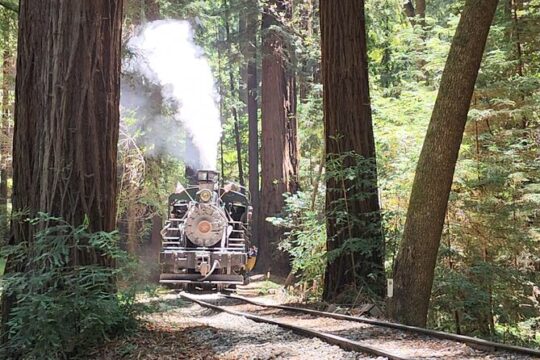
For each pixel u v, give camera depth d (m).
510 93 11.81
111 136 7.32
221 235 15.05
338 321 8.96
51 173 6.98
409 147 12.91
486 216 11.62
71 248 6.77
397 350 6.53
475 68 8.62
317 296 12.24
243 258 14.88
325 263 11.59
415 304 8.90
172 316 9.66
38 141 7.13
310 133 20.38
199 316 10.05
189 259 14.61
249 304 11.80
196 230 14.91
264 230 18.75
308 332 7.46
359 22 11.59
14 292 6.78
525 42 13.06
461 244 11.88
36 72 7.23
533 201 11.37
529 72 13.31
